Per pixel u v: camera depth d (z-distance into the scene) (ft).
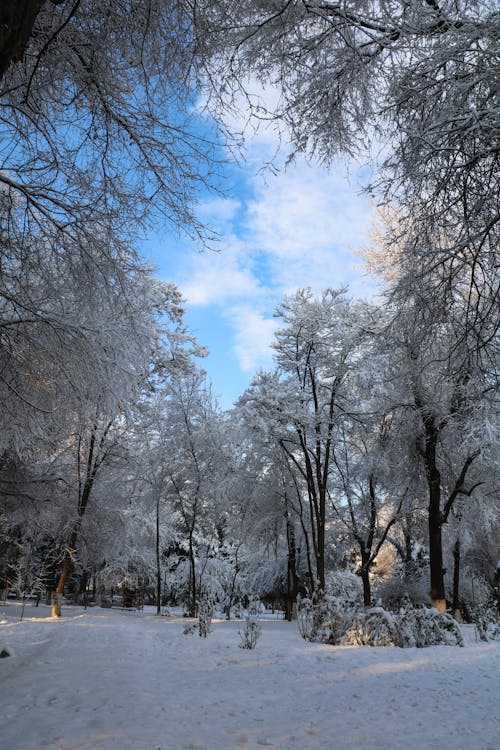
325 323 81.10
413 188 21.27
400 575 101.65
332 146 21.18
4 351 24.17
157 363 87.71
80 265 23.18
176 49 17.42
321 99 20.35
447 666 28.22
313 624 44.14
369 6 18.49
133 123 19.53
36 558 82.33
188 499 94.68
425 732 15.29
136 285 25.25
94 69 17.42
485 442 51.37
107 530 78.64
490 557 90.99
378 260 54.80
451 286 22.35
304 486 91.81
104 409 29.99
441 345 24.57
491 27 17.22
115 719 16.20
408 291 22.93
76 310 26.55
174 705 18.44
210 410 98.99
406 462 70.03
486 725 15.99
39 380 25.09
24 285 24.23
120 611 100.94
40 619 64.54
